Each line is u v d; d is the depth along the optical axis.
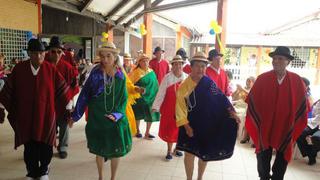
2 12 7.24
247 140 4.88
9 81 2.94
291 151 2.85
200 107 2.89
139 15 13.74
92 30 15.32
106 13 13.45
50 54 3.66
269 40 14.61
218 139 2.95
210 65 4.10
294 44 14.21
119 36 18.77
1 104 2.93
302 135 4.00
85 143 4.64
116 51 2.94
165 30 18.66
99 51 2.91
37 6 8.46
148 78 4.75
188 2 8.12
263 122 2.89
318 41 14.41
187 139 2.94
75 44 16.12
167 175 3.53
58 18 13.52
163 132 3.95
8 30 7.48
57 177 3.39
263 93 2.88
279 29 14.19
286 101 2.82
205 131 2.90
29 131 2.94
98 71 2.94
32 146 3.07
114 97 2.94
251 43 14.41
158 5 9.77
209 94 2.90
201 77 2.92
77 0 10.07
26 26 8.09
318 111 4.02
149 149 4.43
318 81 12.06
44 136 2.98
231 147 2.99
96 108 2.92
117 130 2.92
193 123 2.91
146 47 10.62
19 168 3.59
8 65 7.29
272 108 2.85
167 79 3.90
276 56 2.78
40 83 2.93
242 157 4.21
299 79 2.86
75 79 3.83
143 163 3.88
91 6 11.54
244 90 5.39
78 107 2.87
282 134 2.85
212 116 2.91
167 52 18.81
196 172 3.62
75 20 14.36
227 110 2.95
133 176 3.48
